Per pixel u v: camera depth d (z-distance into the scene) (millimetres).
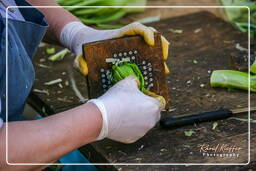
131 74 1702
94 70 1723
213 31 2652
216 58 2340
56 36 2129
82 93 2107
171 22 2830
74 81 2223
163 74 1804
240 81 1997
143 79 1723
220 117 1789
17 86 1708
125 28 1806
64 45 2119
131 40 1735
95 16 3500
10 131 1399
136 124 1599
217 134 1703
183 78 2162
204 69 2236
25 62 1740
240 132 1706
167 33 2684
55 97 2086
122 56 1738
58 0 3367
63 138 1435
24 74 1735
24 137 1396
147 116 1615
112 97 1577
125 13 3643
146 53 1762
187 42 2551
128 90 1615
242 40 2518
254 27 2695
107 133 1541
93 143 1695
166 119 1766
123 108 1559
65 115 1482
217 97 1982
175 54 2420
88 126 1483
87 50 1700
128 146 1664
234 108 1885
